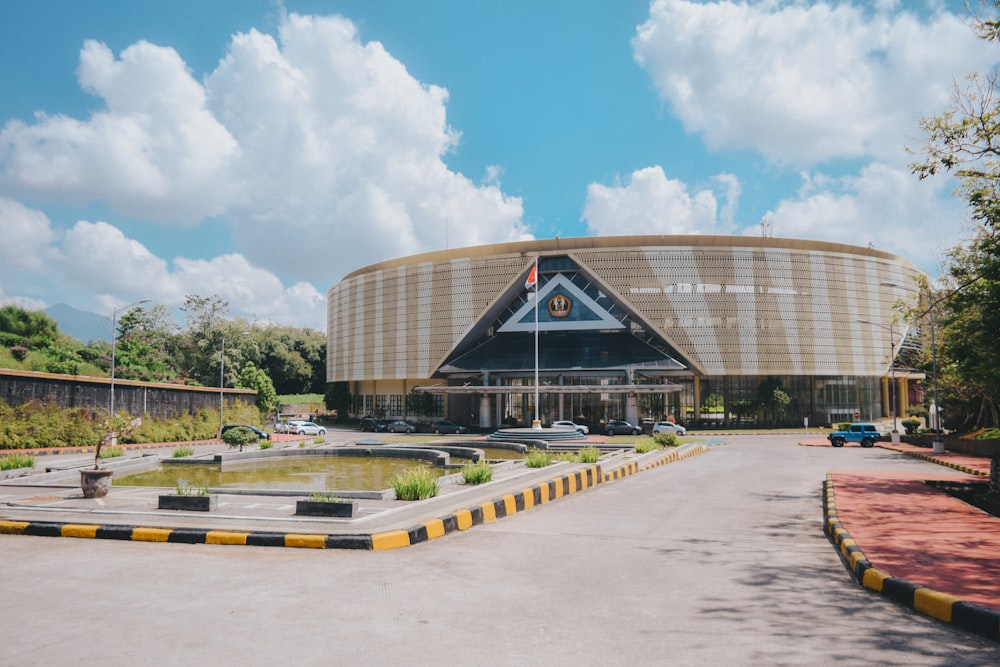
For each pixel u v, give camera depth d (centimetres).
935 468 2692
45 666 504
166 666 506
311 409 9981
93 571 824
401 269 7219
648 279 6278
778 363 6259
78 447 3450
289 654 534
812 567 871
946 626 630
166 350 8938
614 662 521
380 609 662
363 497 1395
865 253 6738
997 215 1777
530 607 671
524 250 6581
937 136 1773
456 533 1102
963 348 2695
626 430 5544
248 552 943
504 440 3947
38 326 6228
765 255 6341
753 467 2614
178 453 2675
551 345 6481
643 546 995
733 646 562
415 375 6981
